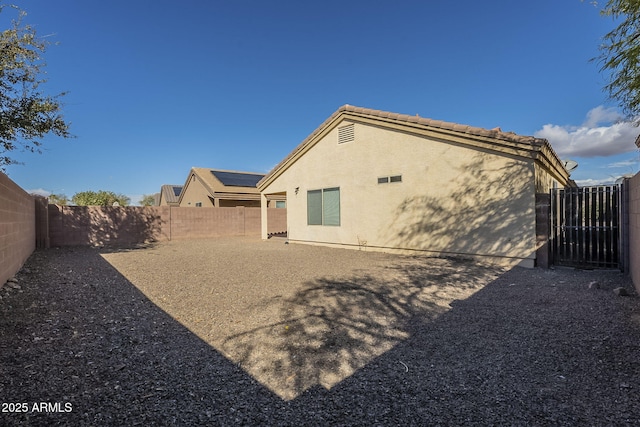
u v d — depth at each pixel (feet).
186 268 30.27
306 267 30.53
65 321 15.53
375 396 9.57
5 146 34.91
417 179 36.68
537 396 9.43
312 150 48.24
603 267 26.96
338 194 44.88
